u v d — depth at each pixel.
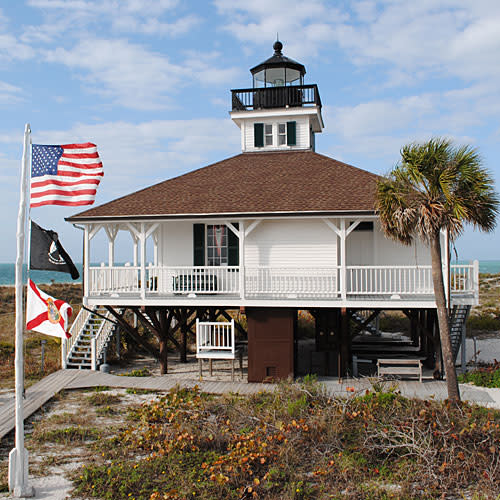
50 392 14.16
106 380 15.52
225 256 17.45
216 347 15.81
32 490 8.09
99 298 16.44
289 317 15.41
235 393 13.93
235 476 8.39
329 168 18.67
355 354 17.89
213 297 15.79
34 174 8.95
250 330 15.56
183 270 17.48
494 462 8.58
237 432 10.44
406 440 9.16
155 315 17.06
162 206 16.64
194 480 8.43
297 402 11.35
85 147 9.20
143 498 7.92
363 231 16.80
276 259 16.91
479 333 25.28
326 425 9.98
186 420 10.84
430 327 16.80
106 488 8.28
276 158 20.52
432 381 15.28
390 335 22.25
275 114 21.20
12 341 22.23
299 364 18.05
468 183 11.02
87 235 16.70
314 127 23.64
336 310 16.31
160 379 15.74
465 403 10.98
